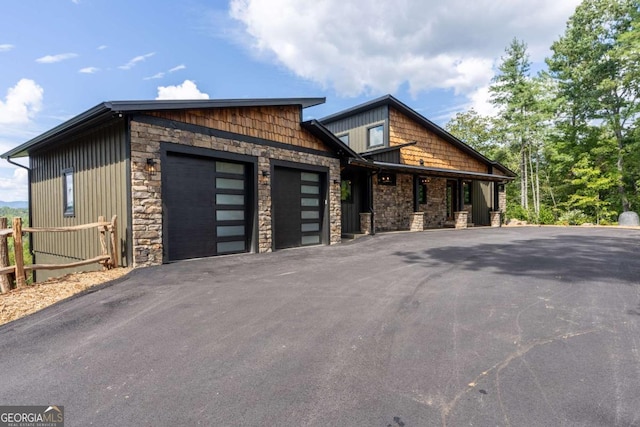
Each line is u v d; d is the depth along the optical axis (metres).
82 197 7.75
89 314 3.77
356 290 4.63
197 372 2.48
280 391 2.21
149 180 6.41
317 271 5.95
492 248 8.22
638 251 7.47
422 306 3.87
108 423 1.91
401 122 14.31
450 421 1.88
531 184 24.42
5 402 2.15
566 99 21.14
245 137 8.14
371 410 2.00
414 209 13.54
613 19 19.55
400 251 8.16
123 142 6.33
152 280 5.32
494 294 4.29
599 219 20.06
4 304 4.13
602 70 19.66
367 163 11.23
